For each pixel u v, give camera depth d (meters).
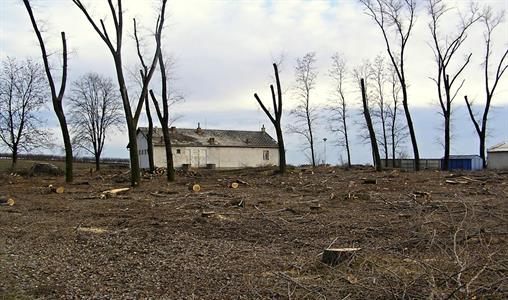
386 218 12.43
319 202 15.90
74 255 9.27
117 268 8.30
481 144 35.22
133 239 10.58
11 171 33.47
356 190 18.59
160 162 60.75
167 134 26.12
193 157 63.06
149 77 24.08
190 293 6.90
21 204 16.88
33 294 6.91
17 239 10.81
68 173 25.20
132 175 22.80
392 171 27.44
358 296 6.16
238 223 12.16
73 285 7.34
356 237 10.26
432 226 10.61
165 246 9.91
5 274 7.89
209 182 24.36
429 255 7.85
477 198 15.60
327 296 6.20
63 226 12.28
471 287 6.05
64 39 24.53
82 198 18.55
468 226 9.85
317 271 7.50
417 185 20.19
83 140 49.28
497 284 5.97
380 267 7.01
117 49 22.98
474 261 6.25
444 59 32.25
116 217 13.62
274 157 69.62
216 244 10.04
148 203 16.50
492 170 29.02
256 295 6.65
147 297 6.77
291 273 7.57
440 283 6.24
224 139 67.31
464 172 26.73
